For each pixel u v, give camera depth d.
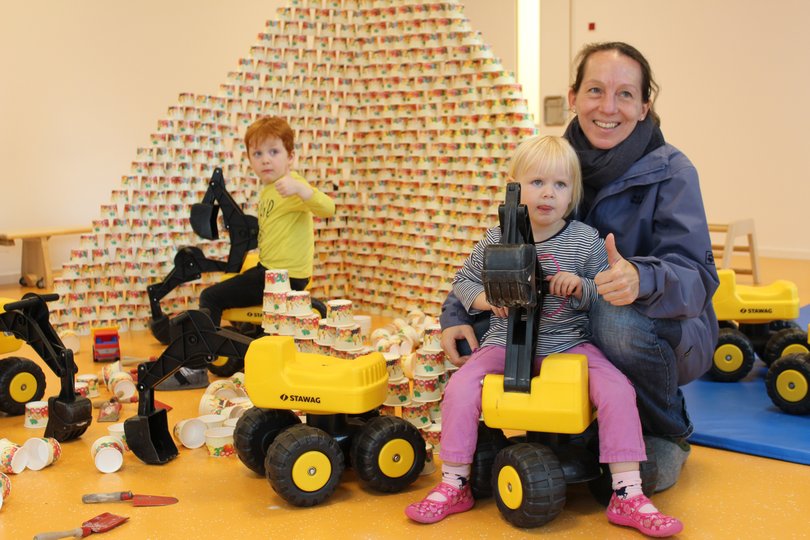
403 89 4.55
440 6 4.34
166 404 3.07
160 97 7.13
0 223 6.45
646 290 1.88
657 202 2.13
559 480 1.90
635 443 1.91
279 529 1.97
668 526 1.83
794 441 2.43
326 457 2.10
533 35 7.52
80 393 3.01
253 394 2.19
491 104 4.14
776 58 6.68
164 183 4.45
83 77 6.73
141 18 6.96
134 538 1.94
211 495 2.20
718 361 3.14
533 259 1.88
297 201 3.66
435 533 1.93
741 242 7.06
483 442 2.12
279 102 4.71
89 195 6.87
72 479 2.33
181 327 2.41
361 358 2.24
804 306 4.53
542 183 2.10
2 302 2.71
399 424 2.18
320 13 4.76
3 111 6.40
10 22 6.36
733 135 6.96
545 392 1.93
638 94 2.14
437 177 4.40
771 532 1.90
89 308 4.40
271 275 3.12
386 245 4.74
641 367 2.02
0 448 2.39
